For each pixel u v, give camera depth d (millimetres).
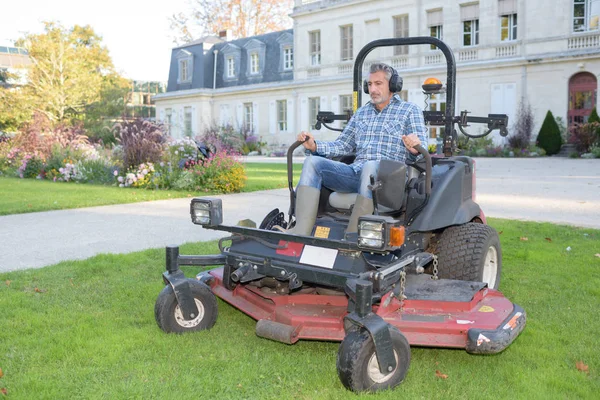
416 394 2916
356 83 5039
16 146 17984
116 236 7051
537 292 4562
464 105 26906
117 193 11625
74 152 15719
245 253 3680
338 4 31000
